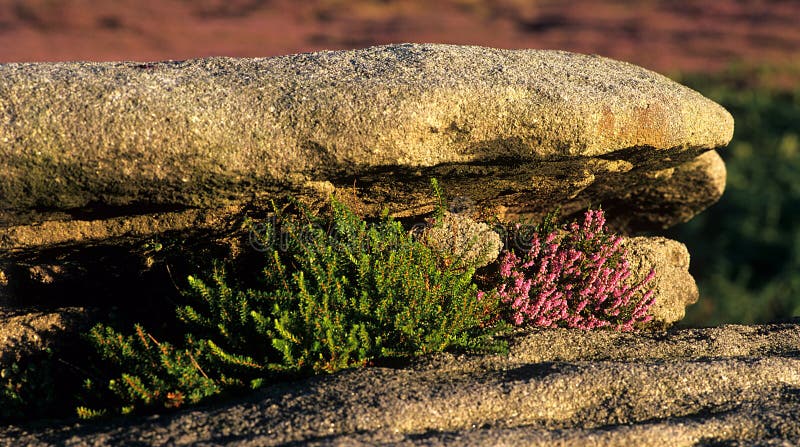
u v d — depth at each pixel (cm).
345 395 497
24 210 566
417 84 590
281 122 567
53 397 571
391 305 582
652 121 645
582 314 704
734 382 553
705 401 532
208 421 477
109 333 568
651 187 865
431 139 589
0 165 526
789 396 543
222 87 574
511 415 501
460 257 639
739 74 2323
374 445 443
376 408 481
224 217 630
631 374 544
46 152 529
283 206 635
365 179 617
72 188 550
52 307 669
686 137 671
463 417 490
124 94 550
